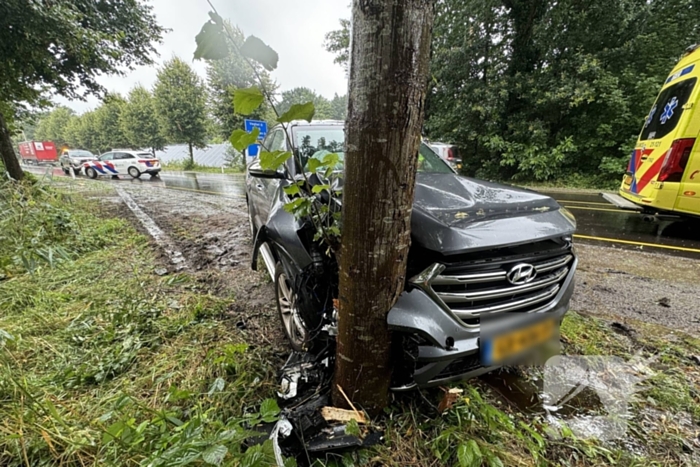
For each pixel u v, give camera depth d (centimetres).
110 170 1382
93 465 103
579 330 209
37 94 748
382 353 122
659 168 403
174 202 736
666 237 414
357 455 118
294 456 113
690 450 130
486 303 136
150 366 170
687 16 925
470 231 129
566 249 158
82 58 625
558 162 989
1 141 620
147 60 879
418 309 122
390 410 134
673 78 421
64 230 388
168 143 2308
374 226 104
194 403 142
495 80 1054
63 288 261
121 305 230
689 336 204
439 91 1154
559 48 983
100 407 139
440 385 136
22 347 177
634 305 243
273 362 179
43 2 511
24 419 116
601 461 125
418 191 162
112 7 760
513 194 169
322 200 146
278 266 207
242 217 570
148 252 369
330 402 134
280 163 112
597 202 677
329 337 141
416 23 87
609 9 891
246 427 121
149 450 101
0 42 507
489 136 1085
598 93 915
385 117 93
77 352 179
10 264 261
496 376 171
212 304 244
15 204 352
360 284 111
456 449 122
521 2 969
